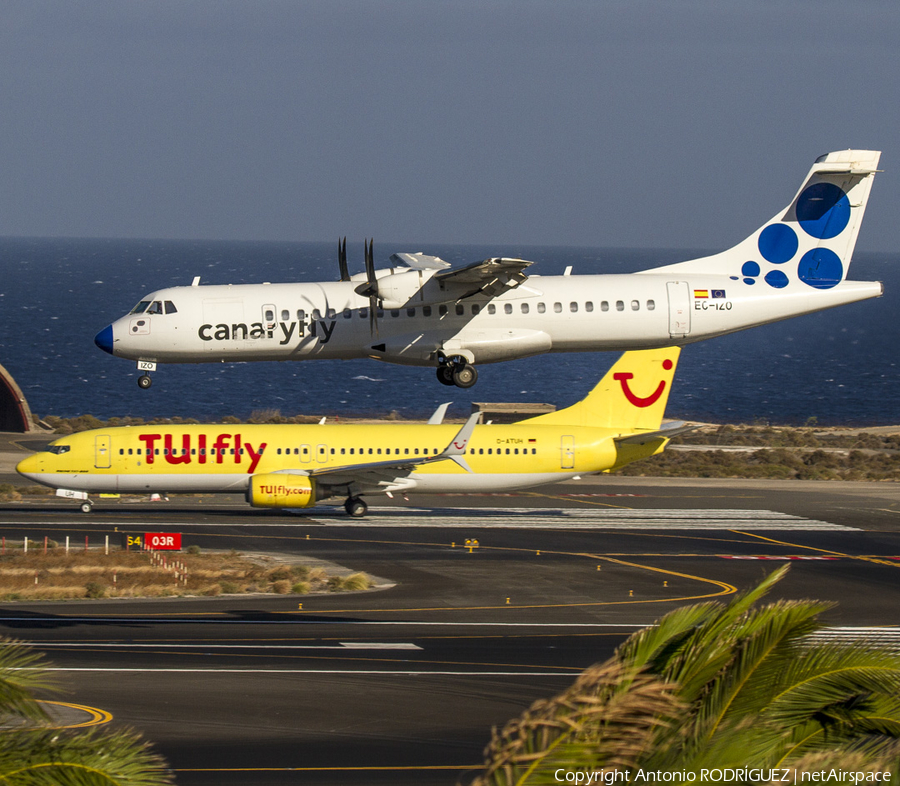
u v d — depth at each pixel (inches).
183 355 6259.8
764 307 6574.8
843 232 6732.3
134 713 3595.0
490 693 4008.4
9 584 5871.1
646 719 1320.1
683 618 1492.4
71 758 1481.3
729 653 1433.3
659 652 1483.8
